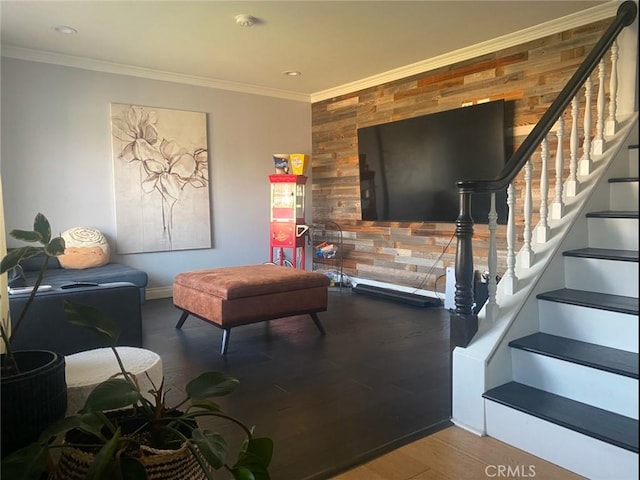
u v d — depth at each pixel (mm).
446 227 4754
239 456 1336
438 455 1955
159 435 1335
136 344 2785
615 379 1884
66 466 1209
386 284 5441
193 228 5457
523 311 2270
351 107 5750
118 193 4977
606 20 3516
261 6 3422
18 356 1581
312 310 3686
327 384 2711
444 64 4664
